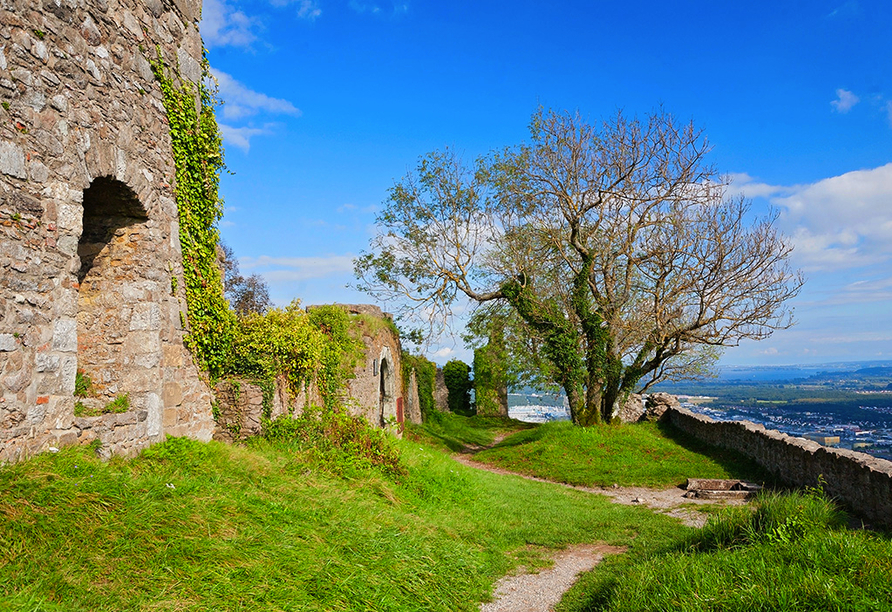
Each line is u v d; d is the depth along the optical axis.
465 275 19.22
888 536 7.07
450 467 11.82
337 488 7.45
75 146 5.76
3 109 4.88
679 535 8.09
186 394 8.09
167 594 3.84
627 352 17.80
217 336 8.93
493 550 7.34
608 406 18.42
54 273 5.43
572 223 17.39
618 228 17.28
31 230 5.16
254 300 30.25
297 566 4.67
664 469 13.90
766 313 15.77
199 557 4.34
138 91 7.07
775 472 12.02
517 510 9.66
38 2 5.32
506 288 18.59
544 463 15.34
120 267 7.20
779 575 4.27
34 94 5.23
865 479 8.21
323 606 4.35
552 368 18.59
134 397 6.97
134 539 4.29
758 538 5.54
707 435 16.45
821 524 5.54
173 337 7.78
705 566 4.93
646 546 7.62
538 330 18.64
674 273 16.88
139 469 6.19
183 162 8.17
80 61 5.90
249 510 5.46
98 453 6.00
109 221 7.20
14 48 5.01
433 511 8.27
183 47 8.30
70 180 5.68
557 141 17.42
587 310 18.08
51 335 5.37
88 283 7.14
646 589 4.84
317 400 12.40
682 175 16.53
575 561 7.23
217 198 9.14
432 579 5.53
